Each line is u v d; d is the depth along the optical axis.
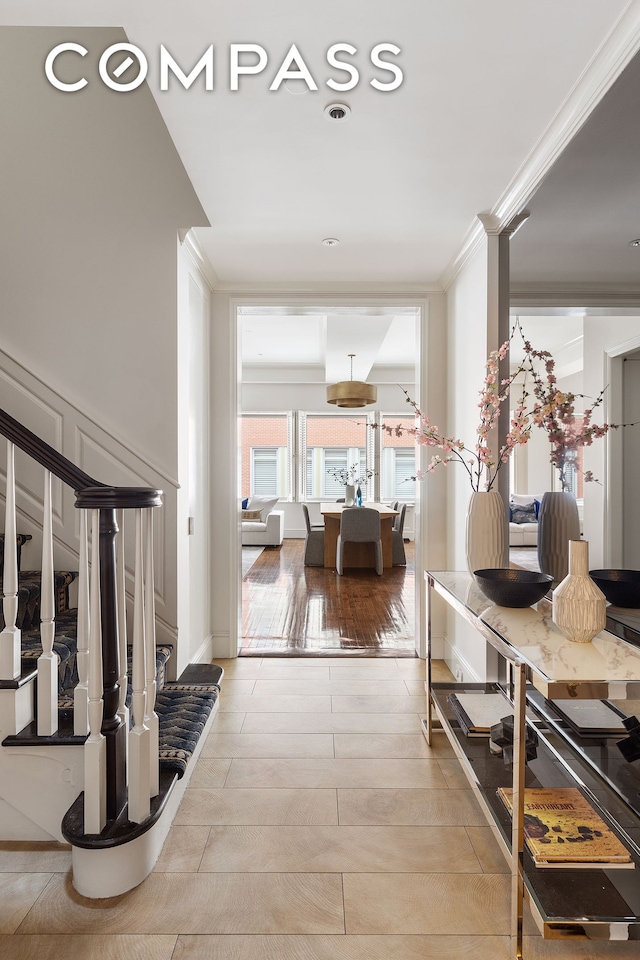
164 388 2.94
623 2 1.50
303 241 3.15
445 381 3.82
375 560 7.17
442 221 2.89
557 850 1.51
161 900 1.64
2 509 2.87
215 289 3.81
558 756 2.06
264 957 1.45
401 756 2.48
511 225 2.74
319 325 7.05
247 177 2.46
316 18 1.58
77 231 2.96
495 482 2.84
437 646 3.80
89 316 2.96
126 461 2.93
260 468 10.54
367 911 1.60
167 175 2.95
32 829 1.91
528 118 2.03
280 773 2.33
